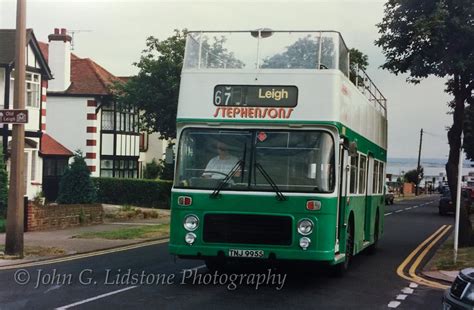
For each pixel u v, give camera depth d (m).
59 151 37.53
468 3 16.27
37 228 22.27
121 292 10.79
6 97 30.03
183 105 11.35
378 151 17.52
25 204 21.78
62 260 15.17
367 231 15.80
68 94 41.09
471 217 36.69
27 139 31.09
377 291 11.41
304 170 10.84
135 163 44.91
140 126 39.81
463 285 7.04
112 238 20.31
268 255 10.73
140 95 36.59
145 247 18.45
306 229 10.67
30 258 15.28
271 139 11.01
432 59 17.20
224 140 11.14
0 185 23.66
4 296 10.34
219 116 11.20
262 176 10.90
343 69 12.05
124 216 29.16
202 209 10.96
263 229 10.78
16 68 15.23
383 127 18.80
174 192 11.09
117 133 42.81
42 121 32.56
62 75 41.22
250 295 10.67
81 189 27.98
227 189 10.93
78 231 22.38
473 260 15.03
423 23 16.44
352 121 12.73
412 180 118.62
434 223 32.38
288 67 11.30
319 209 10.67
